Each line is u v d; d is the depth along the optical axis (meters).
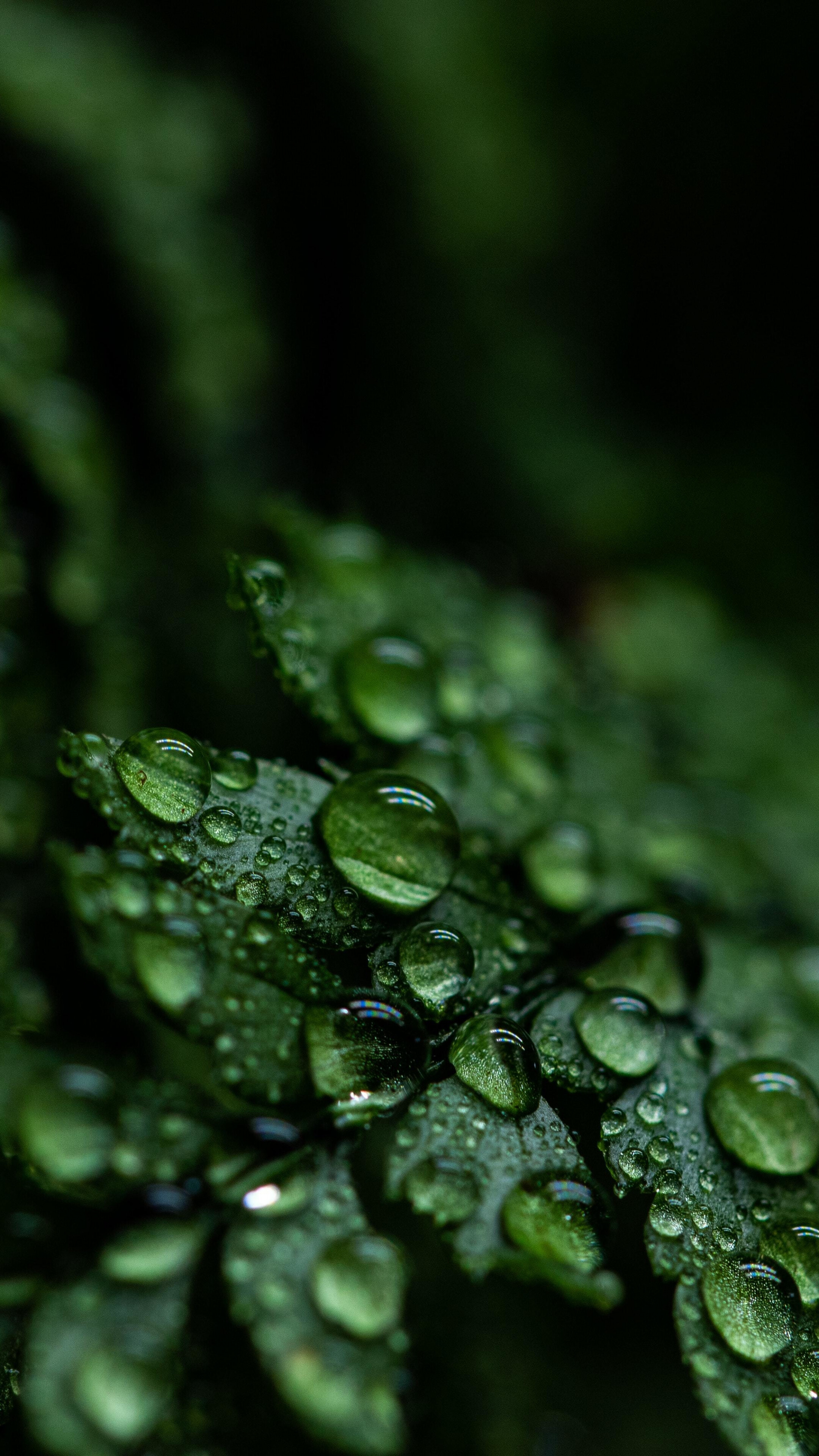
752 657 0.20
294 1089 0.11
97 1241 0.10
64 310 0.16
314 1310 0.10
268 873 0.11
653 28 0.30
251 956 0.11
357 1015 0.11
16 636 0.12
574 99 0.30
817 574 0.25
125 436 0.16
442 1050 0.11
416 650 0.12
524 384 0.27
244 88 0.23
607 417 0.28
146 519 0.14
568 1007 0.11
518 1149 0.11
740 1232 0.11
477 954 0.11
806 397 0.30
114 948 0.11
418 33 0.27
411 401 0.25
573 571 0.23
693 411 0.31
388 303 0.25
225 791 0.11
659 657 0.19
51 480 0.13
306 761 0.13
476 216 0.27
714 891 0.13
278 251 0.23
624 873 0.12
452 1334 0.11
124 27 0.20
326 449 0.22
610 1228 0.10
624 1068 0.11
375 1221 0.12
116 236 0.17
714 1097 0.11
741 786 0.15
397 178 0.26
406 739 0.12
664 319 0.31
